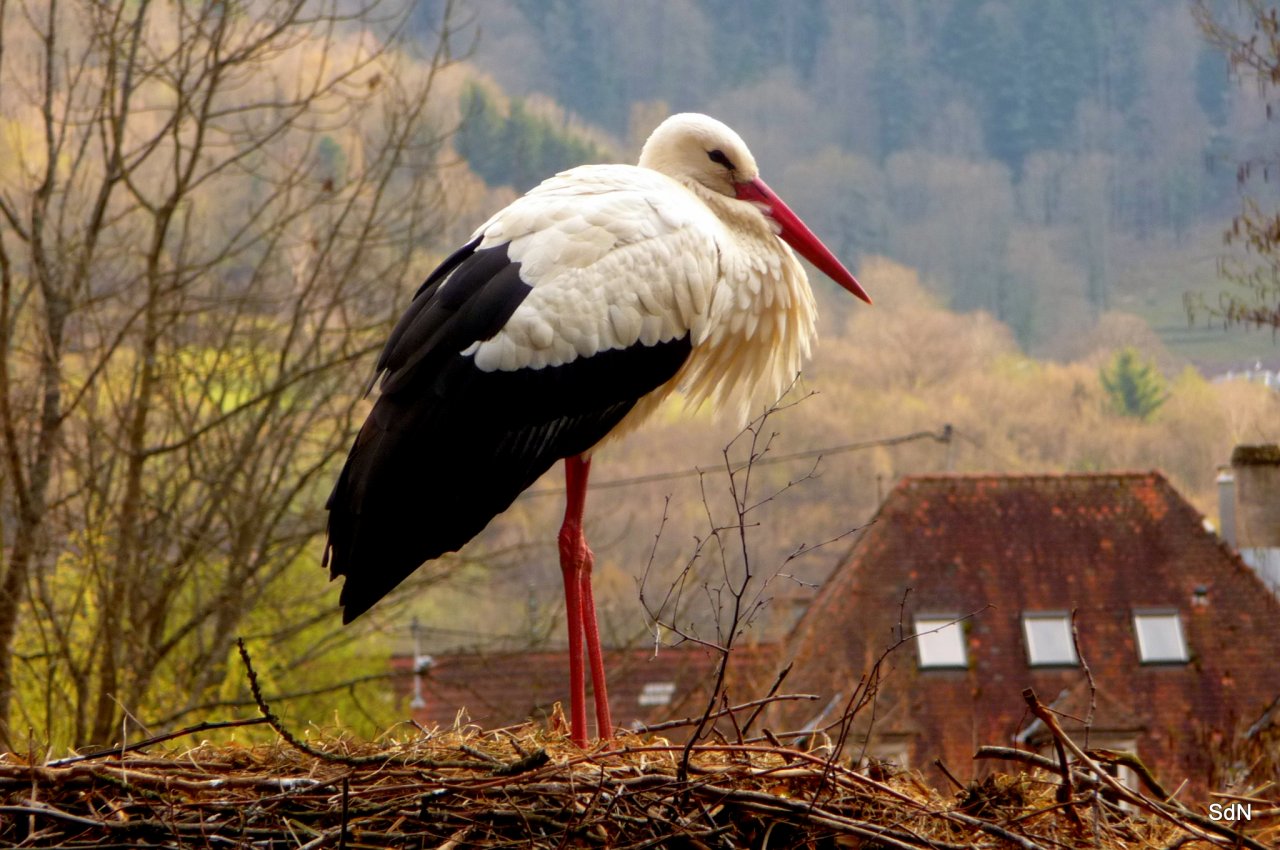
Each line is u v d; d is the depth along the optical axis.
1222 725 17.38
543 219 7.47
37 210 14.51
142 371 15.35
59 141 14.66
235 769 6.53
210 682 16.62
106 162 14.90
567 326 7.29
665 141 8.31
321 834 5.93
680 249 7.50
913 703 16.86
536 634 18.08
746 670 16.80
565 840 5.76
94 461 15.30
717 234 7.76
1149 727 17.36
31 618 15.79
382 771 6.20
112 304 16.12
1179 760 16.70
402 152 16.38
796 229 8.27
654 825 6.01
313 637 19.42
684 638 6.73
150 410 15.49
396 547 7.24
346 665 20.16
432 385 7.25
